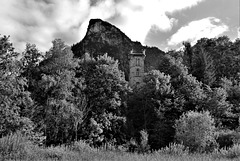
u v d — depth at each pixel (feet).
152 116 173.17
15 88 112.68
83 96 158.30
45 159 38.81
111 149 61.31
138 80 266.36
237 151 49.24
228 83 197.88
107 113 161.89
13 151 40.81
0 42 113.19
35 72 148.97
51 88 136.15
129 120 174.91
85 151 50.70
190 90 176.45
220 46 259.60
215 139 105.50
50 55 148.87
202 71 227.40
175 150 53.78
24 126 108.88
